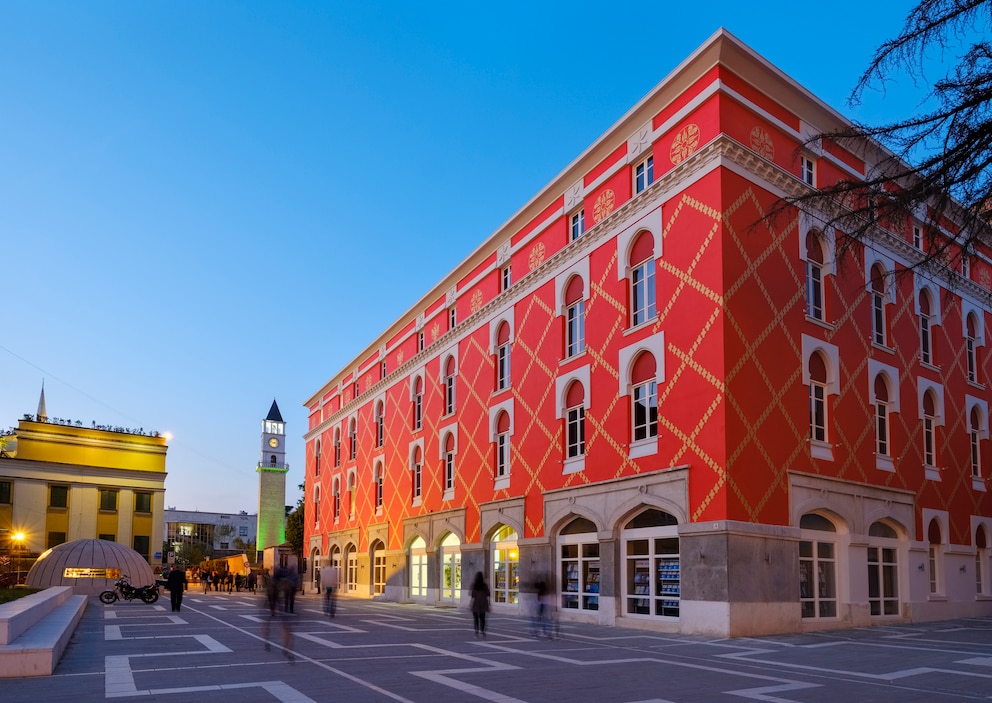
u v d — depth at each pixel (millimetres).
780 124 23328
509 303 32031
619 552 23766
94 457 56562
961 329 30406
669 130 23609
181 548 110250
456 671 12414
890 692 10812
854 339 24750
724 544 19594
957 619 26250
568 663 13719
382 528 43500
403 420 42250
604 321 25625
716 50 21797
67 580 38781
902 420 26250
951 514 27719
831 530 22922
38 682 11031
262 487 101125
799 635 19766
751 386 21031
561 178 28672
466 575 32875
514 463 30281
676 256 22625
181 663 13078
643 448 23078
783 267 22672
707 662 14156
